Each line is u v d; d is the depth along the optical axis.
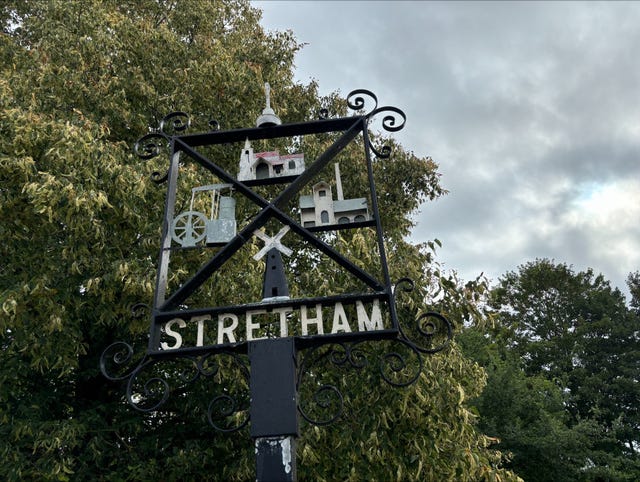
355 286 6.95
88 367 8.09
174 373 7.91
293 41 12.02
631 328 34.41
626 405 31.28
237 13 13.45
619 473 19.28
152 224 7.15
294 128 3.81
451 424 6.66
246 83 9.48
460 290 7.17
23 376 7.13
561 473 18.73
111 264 6.83
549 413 20.27
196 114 9.50
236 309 3.18
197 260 7.19
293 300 3.17
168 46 9.76
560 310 38.00
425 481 6.34
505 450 18.55
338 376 6.52
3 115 6.95
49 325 6.35
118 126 8.95
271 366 2.99
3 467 6.45
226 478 7.30
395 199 11.28
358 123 3.79
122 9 11.37
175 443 7.98
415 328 6.80
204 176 8.47
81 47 9.11
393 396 6.41
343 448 6.36
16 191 6.77
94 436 7.35
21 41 11.10
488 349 20.95
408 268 7.01
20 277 6.64
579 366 33.59
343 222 3.54
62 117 8.12
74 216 6.60
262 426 2.87
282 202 3.63
